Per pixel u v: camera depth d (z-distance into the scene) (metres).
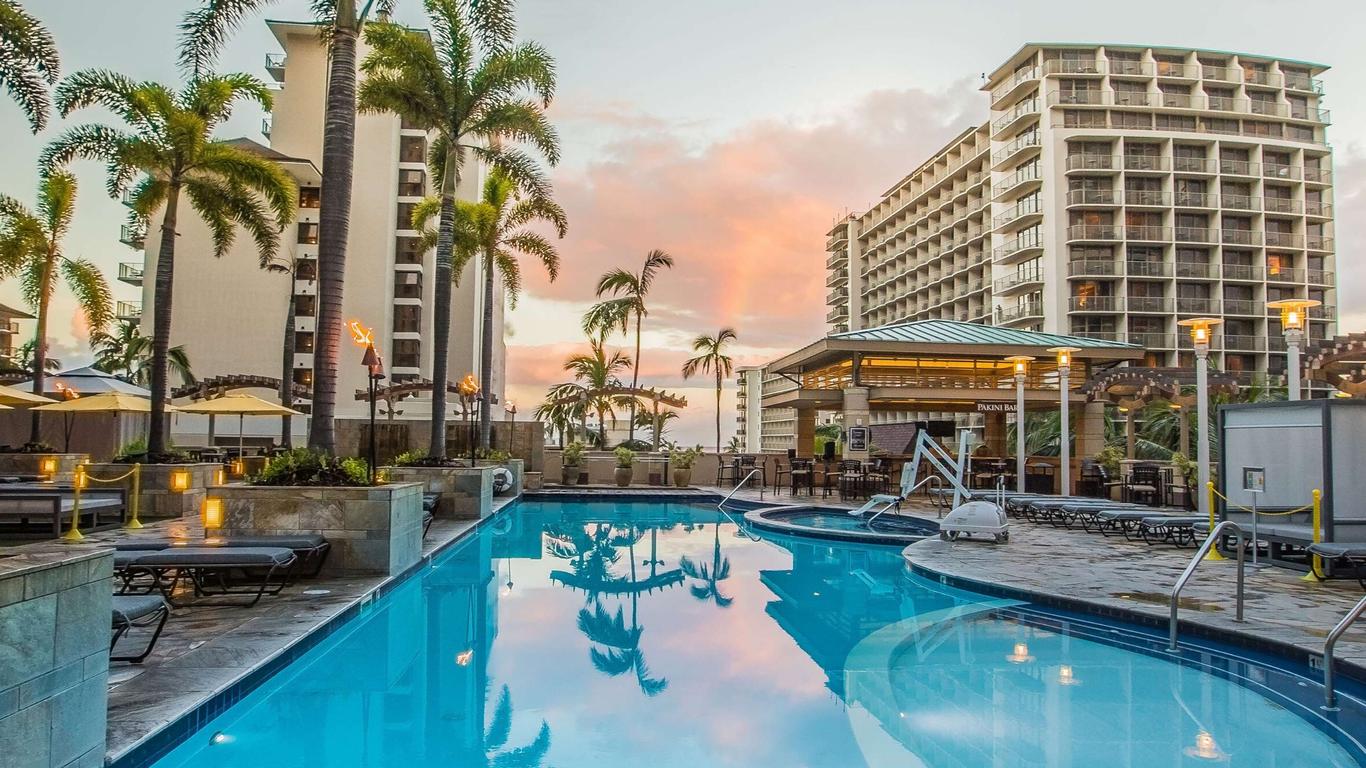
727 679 5.68
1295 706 5.03
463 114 16.92
